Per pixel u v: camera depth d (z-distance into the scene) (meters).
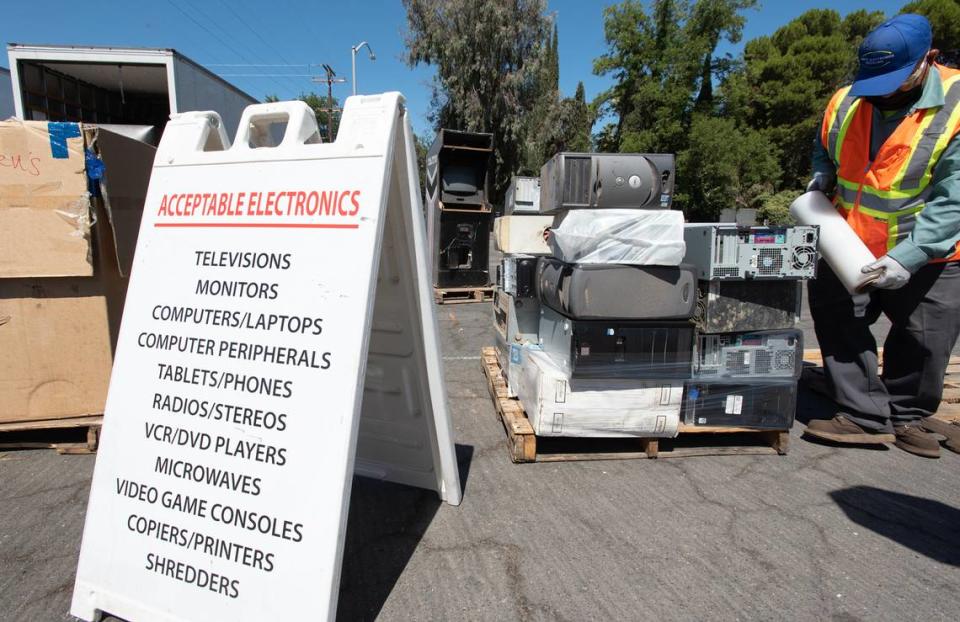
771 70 24.88
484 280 7.87
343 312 1.41
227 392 1.50
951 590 1.71
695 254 2.54
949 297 2.52
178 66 8.72
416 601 1.65
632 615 1.59
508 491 2.32
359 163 1.49
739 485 2.39
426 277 1.86
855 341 2.72
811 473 2.51
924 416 2.78
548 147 22.48
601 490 2.33
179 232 1.67
